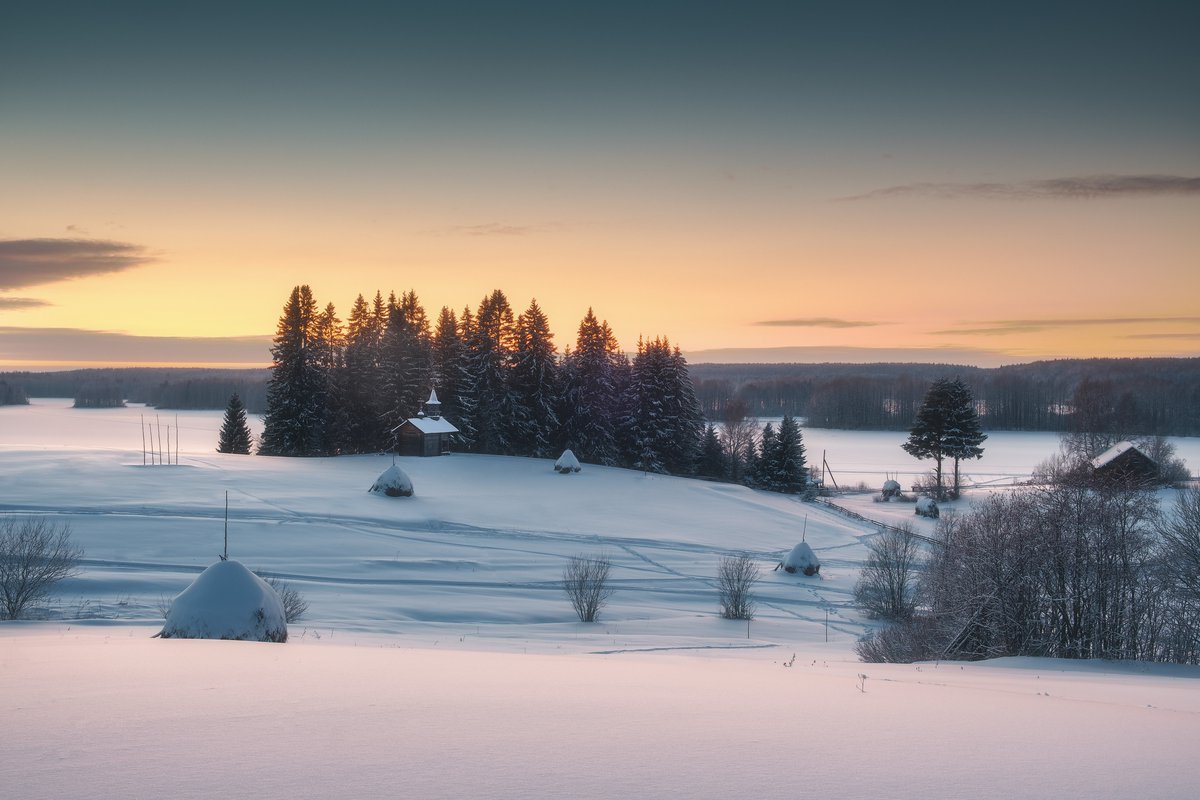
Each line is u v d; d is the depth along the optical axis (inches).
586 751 204.4
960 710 292.5
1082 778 192.7
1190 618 886.4
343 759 192.9
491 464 3587.6
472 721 237.6
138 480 2689.5
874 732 238.2
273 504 2437.3
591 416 4101.9
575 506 2832.2
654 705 274.7
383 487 2706.7
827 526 2849.4
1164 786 187.3
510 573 1872.5
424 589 1653.5
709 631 1409.9
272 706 254.8
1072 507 903.1
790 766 194.2
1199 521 959.0
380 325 4229.8
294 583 1610.5
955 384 3836.1
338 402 4040.4
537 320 4040.4
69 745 203.3
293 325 3878.0
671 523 2687.0
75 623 1058.1
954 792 177.0
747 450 5002.5
